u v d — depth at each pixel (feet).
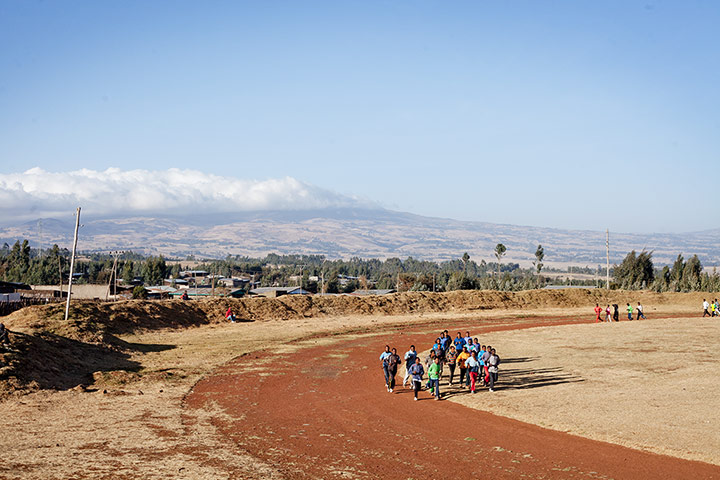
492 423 81.71
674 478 58.65
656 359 129.80
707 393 94.22
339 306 262.88
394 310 271.08
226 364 133.39
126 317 185.78
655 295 338.95
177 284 640.17
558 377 112.06
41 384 101.81
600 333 182.91
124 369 124.36
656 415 81.51
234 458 64.49
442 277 629.10
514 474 60.44
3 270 602.03
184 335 184.14
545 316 265.75
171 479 56.34
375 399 99.19
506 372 120.06
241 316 229.66
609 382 105.60
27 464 59.41
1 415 83.05
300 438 74.33
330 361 140.05
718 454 64.75
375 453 67.87
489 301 303.89
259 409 91.50
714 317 237.86
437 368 99.66
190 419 84.12
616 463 63.46
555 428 78.13
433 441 73.15
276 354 149.79
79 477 56.03
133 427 78.33
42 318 164.86
